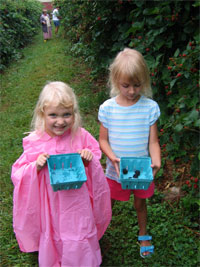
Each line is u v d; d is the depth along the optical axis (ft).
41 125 6.41
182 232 7.93
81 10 15.29
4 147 12.36
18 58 28.02
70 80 19.79
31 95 18.30
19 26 35.53
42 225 6.52
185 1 8.47
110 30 13.19
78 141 6.63
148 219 8.39
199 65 7.98
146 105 6.49
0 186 10.06
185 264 7.07
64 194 6.22
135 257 7.39
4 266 7.23
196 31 8.81
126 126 6.57
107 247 7.70
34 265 7.23
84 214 6.38
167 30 9.37
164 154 10.55
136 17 10.35
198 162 7.56
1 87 19.99
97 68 14.94
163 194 9.30
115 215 8.68
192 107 7.58
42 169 6.24
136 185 5.95
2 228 8.33
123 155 6.78
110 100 6.76
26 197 6.40
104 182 6.84
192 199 8.30
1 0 32.48
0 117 15.28
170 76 9.74
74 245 6.26
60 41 36.14
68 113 6.07
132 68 5.87
